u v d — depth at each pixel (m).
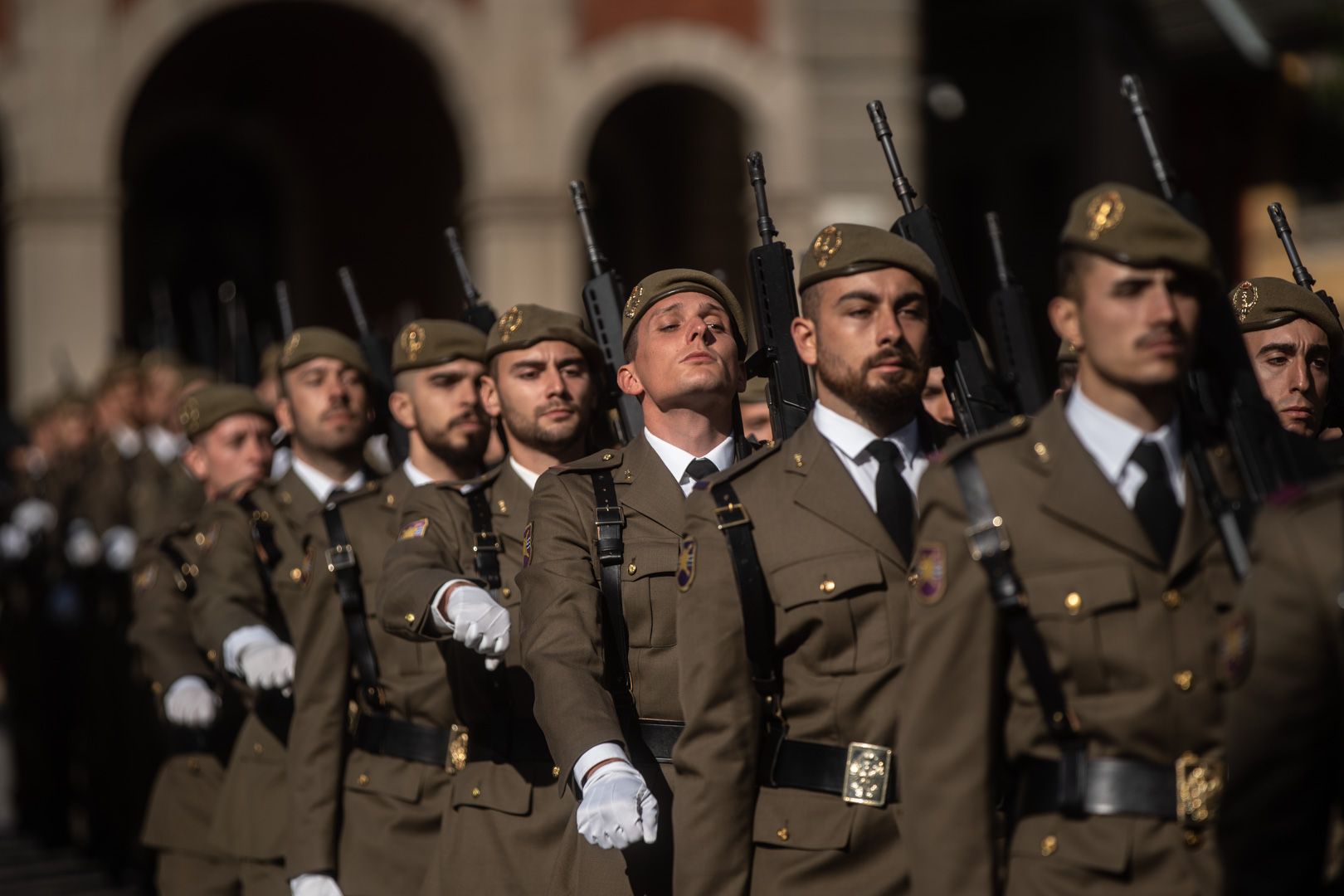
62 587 32.91
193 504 30.72
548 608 13.38
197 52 63.97
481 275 57.25
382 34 61.53
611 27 57.47
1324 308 14.79
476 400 17.28
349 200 69.81
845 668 11.70
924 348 12.02
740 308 14.26
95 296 54.34
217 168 69.81
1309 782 9.15
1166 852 9.78
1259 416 10.48
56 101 54.34
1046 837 10.05
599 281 16.42
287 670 16.81
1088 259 9.98
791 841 11.74
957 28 74.25
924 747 10.27
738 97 57.84
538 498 14.06
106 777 30.98
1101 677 9.97
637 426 16.23
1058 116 72.31
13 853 33.25
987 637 10.23
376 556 16.41
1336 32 67.62
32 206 54.06
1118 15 70.44
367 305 69.44
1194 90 74.94
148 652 19.80
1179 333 9.85
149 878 28.69
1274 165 73.31
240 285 70.19
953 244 75.94
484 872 14.68
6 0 54.28
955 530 10.38
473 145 57.03
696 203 66.31
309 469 19.16
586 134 57.53
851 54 58.00
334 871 15.97
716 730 11.88
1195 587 10.05
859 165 58.09
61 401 38.25
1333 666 9.04
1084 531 10.09
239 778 18.14
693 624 12.05
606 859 13.53
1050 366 32.22
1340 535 9.06
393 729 16.05
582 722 12.59
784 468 12.16
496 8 57.00
